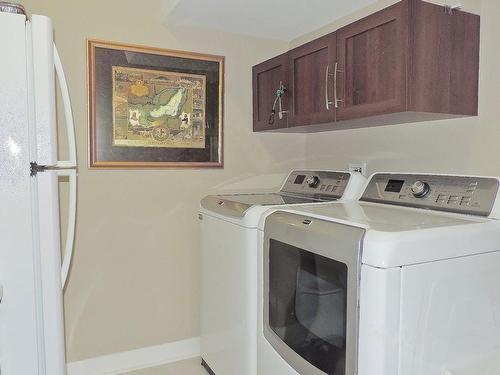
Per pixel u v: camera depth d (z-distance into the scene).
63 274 1.32
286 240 1.49
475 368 1.27
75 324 2.27
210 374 2.26
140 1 2.31
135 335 2.42
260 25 2.45
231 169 2.62
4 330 1.12
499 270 1.29
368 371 1.14
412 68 1.53
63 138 2.15
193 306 2.56
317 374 1.36
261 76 2.52
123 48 2.27
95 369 2.33
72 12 2.15
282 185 2.56
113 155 2.28
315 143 2.71
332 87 1.91
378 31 1.65
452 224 1.27
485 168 1.66
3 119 1.07
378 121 1.92
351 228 1.24
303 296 1.43
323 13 2.26
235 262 1.86
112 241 2.32
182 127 2.46
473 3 1.66
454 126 1.78
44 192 1.16
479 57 1.68
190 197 2.51
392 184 1.84
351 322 1.19
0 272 1.10
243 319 1.80
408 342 1.14
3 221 1.09
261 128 2.54
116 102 2.27
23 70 1.09
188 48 2.46
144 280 2.42
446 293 1.19
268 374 1.66
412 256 1.13
